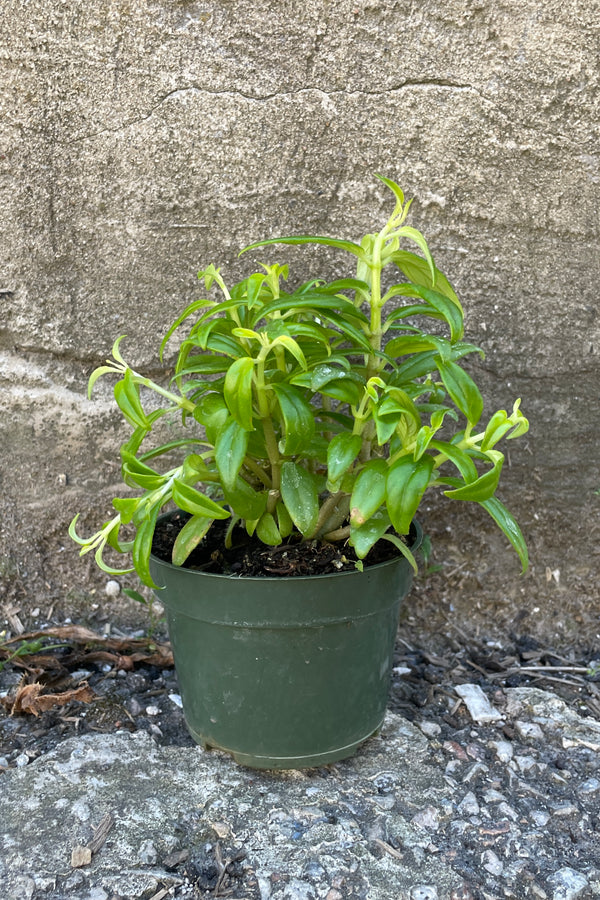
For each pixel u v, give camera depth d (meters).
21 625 1.88
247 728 1.41
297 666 1.36
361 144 1.67
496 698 1.72
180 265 1.74
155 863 1.25
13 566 1.89
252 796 1.41
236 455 1.23
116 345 1.40
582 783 1.48
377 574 1.34
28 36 1.60
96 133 1.66
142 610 1.92
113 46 1.61
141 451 1.85
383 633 1.44
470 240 1.73
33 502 1.88
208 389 1.48
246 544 1.53
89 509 1.89
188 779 1.44
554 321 1.77
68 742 1.53
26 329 1.78
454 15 1.59
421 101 1.64
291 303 1.28
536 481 1.87
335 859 1.27
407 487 1.19
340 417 1.48
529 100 1.64
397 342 1.37
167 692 1.73
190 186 1.69
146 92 1.64
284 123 1.66
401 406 1.22
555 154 1.67
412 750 1.55
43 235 1.72
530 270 1.74
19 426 1.84
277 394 1.25
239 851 1.28
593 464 1.86
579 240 1.72
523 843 1.33
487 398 1.82
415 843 1.31
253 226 1.72
